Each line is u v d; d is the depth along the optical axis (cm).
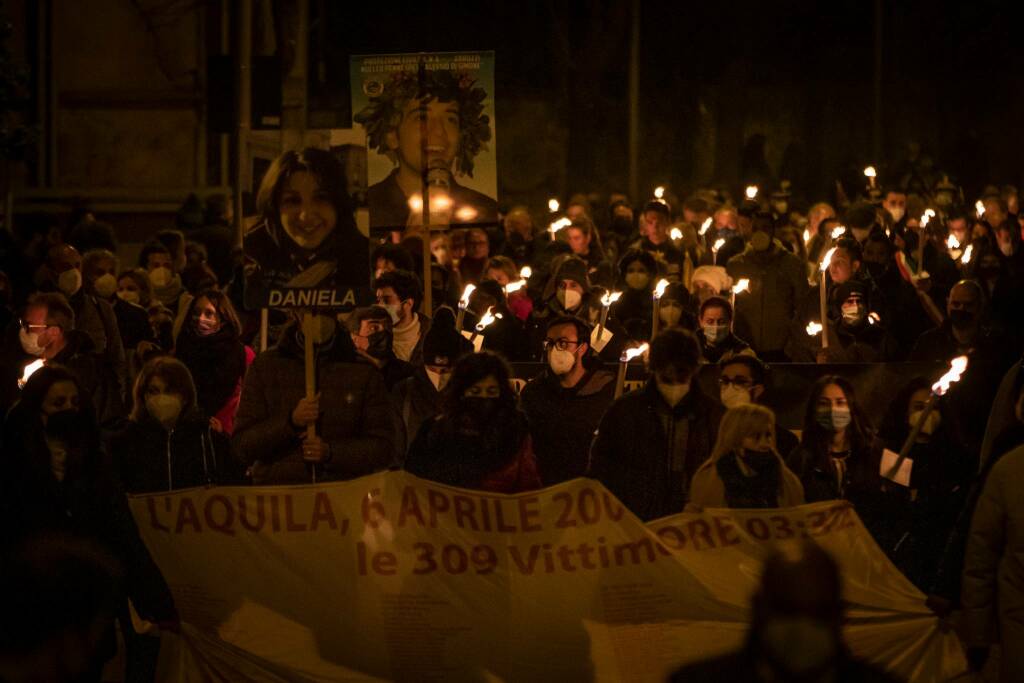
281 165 976
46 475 837
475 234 1820
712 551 875
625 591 874
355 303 967
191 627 862
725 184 5038
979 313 1314
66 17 3619
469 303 1402
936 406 1012
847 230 1847
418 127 1468
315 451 940
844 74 5194
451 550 873
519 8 4816
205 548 867
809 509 875
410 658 872
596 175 4862
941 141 5200
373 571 871
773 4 5134
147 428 956
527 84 4847
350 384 974
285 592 868
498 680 874
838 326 1445
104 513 842
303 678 866
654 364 968
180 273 1859
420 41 4806
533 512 875
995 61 5147
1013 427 841
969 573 808
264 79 2473
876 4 4591
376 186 1475
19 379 1198
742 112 5075
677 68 5006
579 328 1077
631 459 969
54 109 3619
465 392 933
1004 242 2080
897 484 988
